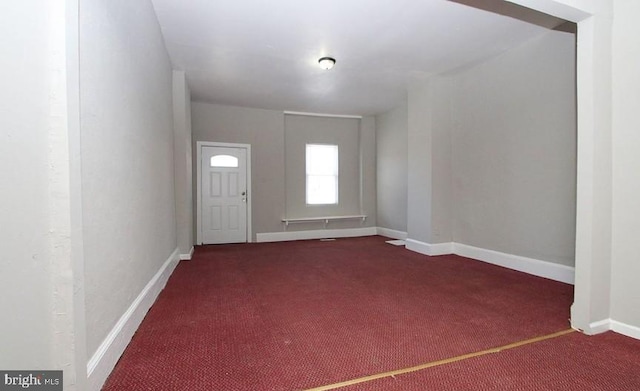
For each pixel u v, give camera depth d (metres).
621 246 2.00
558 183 3.15
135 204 2.02
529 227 3.45
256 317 2.25
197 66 3.96
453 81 4.41
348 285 3.05
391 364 1.62
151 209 2.50
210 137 5.66
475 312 2.34
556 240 3.19
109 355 1.49
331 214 6.60
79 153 1.13
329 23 2.97
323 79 4.47
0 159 1.01
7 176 1.02
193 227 5.55
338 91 5.01
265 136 6.01
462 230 4.35
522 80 3.47
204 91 4.96
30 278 1.05
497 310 2.38
